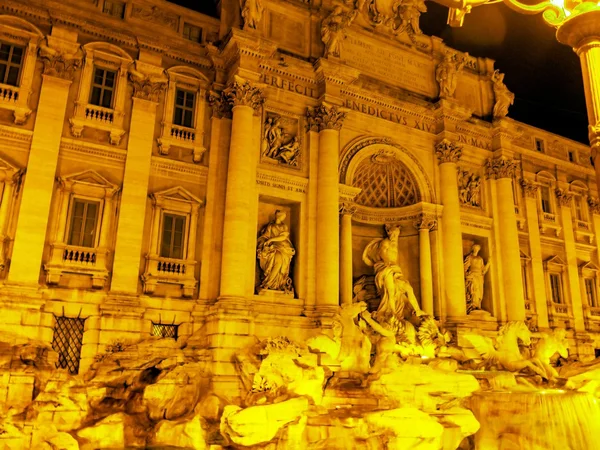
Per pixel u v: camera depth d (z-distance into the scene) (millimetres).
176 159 25500
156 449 17500
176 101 26438
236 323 22875
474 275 32188
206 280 24609
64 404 18109
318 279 26156
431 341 26531
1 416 16969
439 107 32125
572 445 17406
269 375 18922
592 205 39812
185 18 27484
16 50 23484
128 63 25359
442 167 31938
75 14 24578
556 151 39125
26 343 20203
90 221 23406
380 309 27859
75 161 23484
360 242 31750
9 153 22219
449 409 18031
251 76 26078
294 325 25078
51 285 21797
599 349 36219
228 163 25516
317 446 16328
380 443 15781
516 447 17234
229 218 24359
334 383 20484
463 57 34531
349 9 29859
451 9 12773
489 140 34906
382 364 20703
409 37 33344
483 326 30141
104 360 21297
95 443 17469
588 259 38531
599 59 11430
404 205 31969
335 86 28656
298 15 29578
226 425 16516
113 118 24469
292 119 28359
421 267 30250
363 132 30312
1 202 21641
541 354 24375
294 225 27328
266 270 25656
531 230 35812
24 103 22703
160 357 21234
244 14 26781
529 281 34906
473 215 33000
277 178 26781
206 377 21812
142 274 23547
